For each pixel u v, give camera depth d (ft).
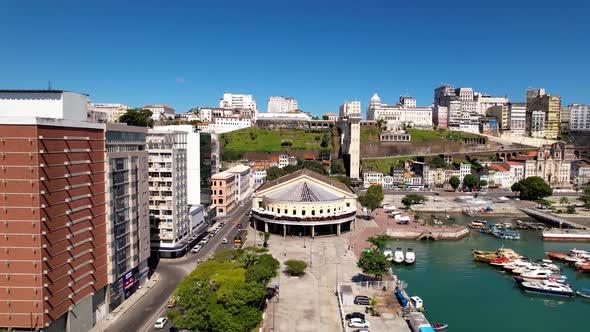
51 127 244.22
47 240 242.37
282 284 380.78
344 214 575.79
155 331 281.74
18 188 235.20
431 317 345.31
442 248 559.38
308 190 597.93
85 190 277.64
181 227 457.27
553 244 588.50
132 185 336.49
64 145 256.11
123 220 325.62
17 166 234.38
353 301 339.16
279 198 581.94
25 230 237.04
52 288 246.88
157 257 437.17
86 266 279.90
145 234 365.61
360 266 384.68
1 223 237.45
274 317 310.45
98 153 292.40
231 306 265.54
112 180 306.14
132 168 336.29
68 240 261.24
